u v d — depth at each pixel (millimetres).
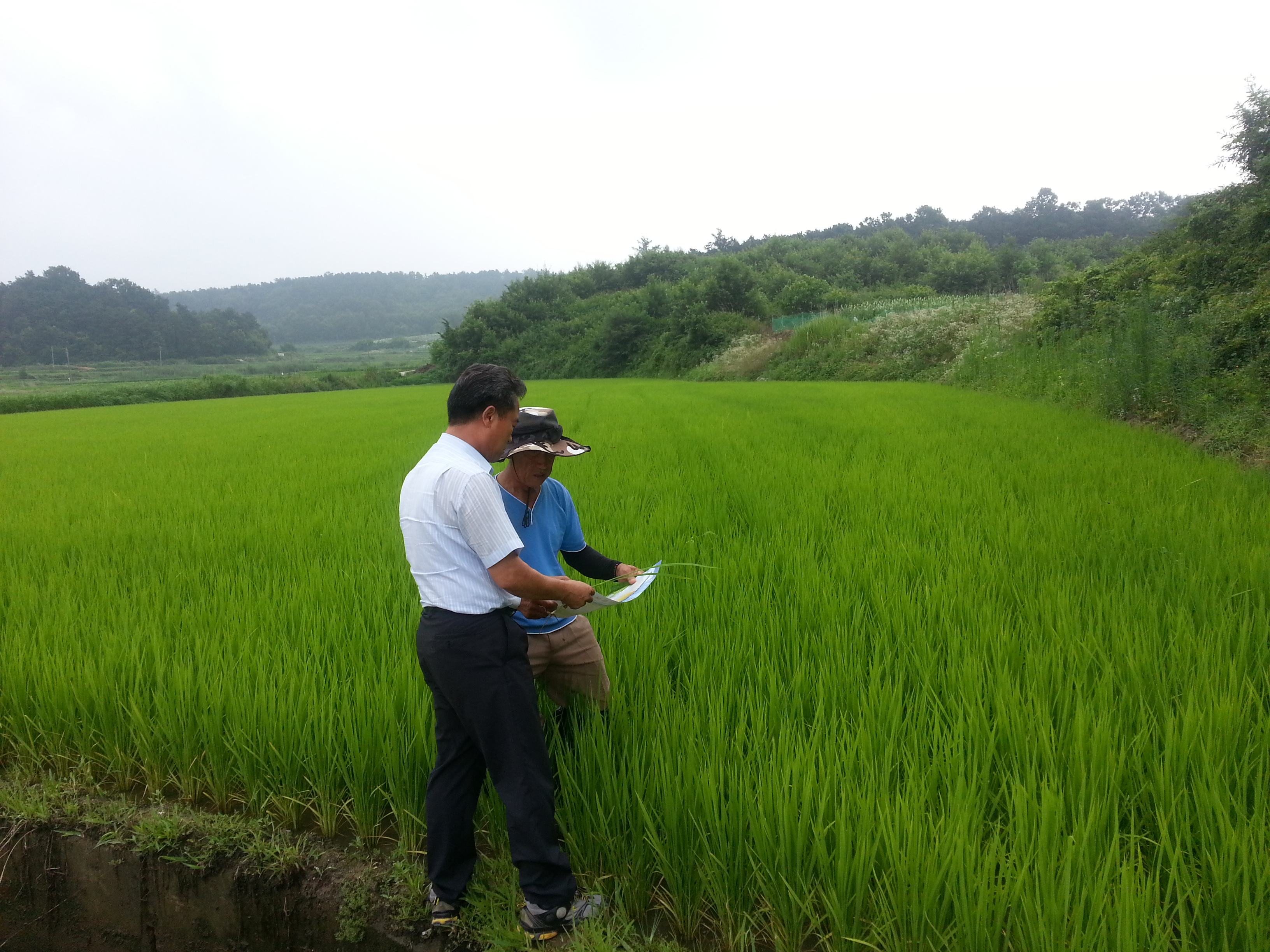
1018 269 64250
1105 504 5934
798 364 35156
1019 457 8695
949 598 3953
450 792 2311
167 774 3094
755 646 3553
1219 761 2414
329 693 3150
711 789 2314
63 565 5453
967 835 2094
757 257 79812
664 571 4691
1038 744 2535
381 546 5613
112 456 13086
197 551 5703
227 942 2705
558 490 2760
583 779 2594
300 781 2943
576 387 33531
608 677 2918
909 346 30031
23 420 28234
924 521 5719
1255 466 7594
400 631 3783
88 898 2859
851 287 66500
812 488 7152
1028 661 3162
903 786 2418
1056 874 1981
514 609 2312
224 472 10320
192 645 3812
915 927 1957
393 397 33969
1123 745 2439
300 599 4293
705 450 10188
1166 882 2086
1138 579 4262
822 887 2123
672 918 2311
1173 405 10930
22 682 3465
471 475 2152
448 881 2336
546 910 2193
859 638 3516
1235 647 3289
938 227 124938
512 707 2193
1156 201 125000
